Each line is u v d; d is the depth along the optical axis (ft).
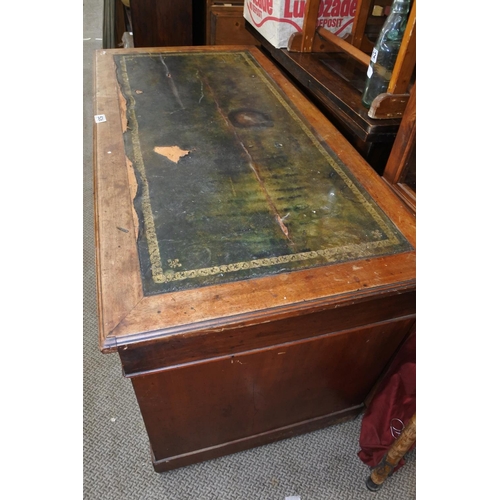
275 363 2.64
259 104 3.70
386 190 2.81
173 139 3.14
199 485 3.28
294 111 3.64
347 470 3.42
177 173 2.81
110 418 3.65
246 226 2.44
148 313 1.94
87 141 6.79
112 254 2.21
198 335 2.06
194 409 2.77
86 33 10.58
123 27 8.61
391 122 3.02
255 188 2.74
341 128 3.76
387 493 3.30
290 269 2.20
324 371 2.93
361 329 2.58
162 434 2.90
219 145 3.13
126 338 1.85
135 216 2.44
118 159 2.89
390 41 2.94
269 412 3.16
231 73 4.18
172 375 2.39
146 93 3.71
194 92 3.79
